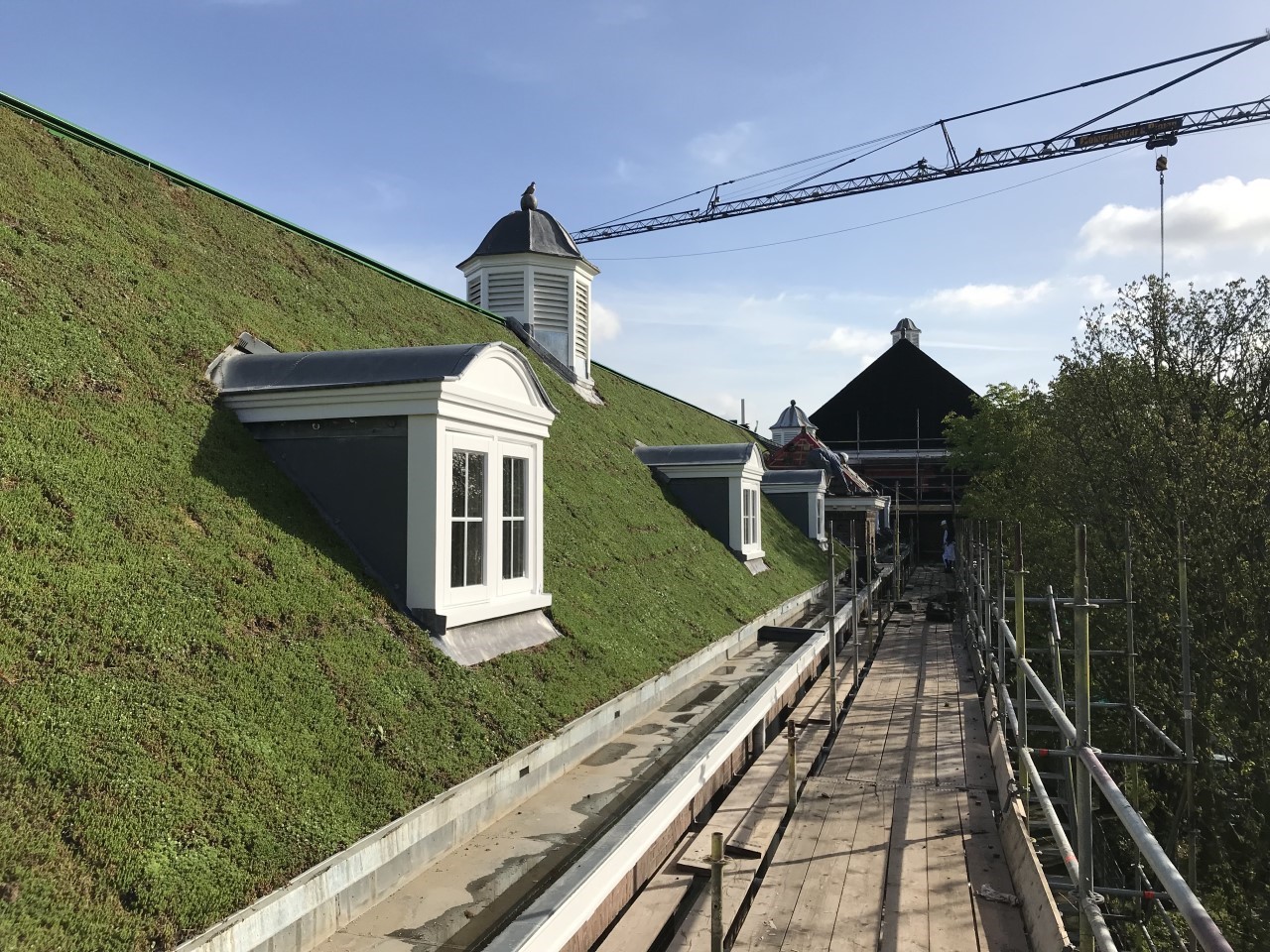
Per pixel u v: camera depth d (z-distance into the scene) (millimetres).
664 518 14086
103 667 4059
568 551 9820
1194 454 15414
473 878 4855
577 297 17562
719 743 7145
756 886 6293
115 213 7742
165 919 3297
